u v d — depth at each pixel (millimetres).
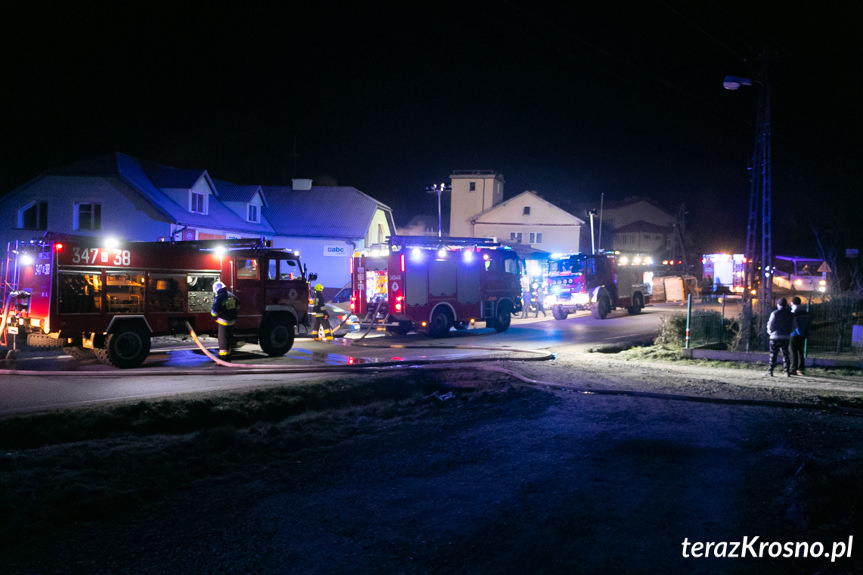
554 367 15023
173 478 6887
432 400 11938
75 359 14969
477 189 69875
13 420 8523
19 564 4754
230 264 15703
